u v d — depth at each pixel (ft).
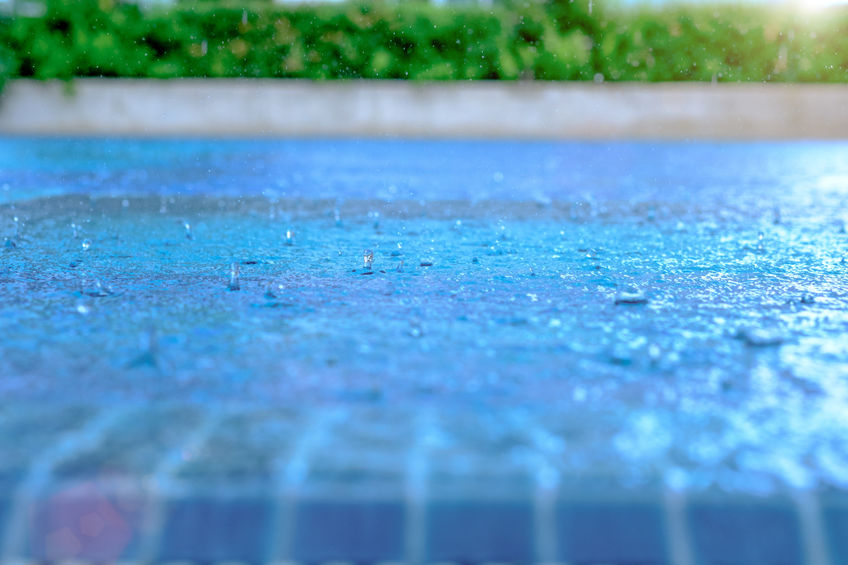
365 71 25.09
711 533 2.07
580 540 2.07
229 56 24.67
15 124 24.64
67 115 24.61
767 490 2.10
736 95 24.80
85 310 4.12
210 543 2.09
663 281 5.01
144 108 24.71
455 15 24.77
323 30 24.67
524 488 2.11
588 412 2.62
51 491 2.12
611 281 5.00
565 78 25.25
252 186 11.92
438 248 6.35
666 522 2.07
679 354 3.35
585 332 3.74
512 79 25.29
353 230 7.37
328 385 2.92
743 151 20.16
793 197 10.52
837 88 24.61
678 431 2.46
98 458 2.25
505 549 2.08
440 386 2.91
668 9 24.80
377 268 5.43
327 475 2.16
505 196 10.56
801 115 24.81
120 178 13.25
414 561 2.08
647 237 7.01
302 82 24.90
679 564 2.05
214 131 24.99
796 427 2.50
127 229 7.36
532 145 22.35
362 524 2.09
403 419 2.55
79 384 2.91
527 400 2.75
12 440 2.37
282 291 4.66
